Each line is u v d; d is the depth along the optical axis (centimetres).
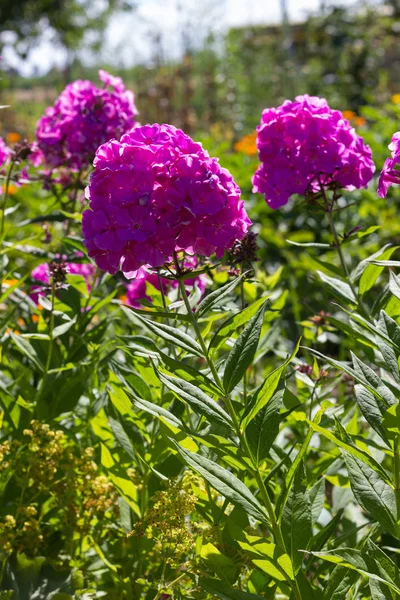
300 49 631
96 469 106
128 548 110
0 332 125
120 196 88
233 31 674
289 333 200
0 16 692
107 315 141
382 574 86
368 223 248
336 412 111
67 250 137
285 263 248
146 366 108
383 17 611
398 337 91
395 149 96
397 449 88
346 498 117
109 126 152
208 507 96
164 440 105
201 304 88
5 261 135
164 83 509
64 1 718
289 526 88
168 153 89
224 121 562
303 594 88
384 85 511
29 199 234
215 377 87
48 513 116
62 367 118
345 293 113
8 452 103
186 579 101
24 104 722
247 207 260
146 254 89
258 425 88
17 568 104
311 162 116
